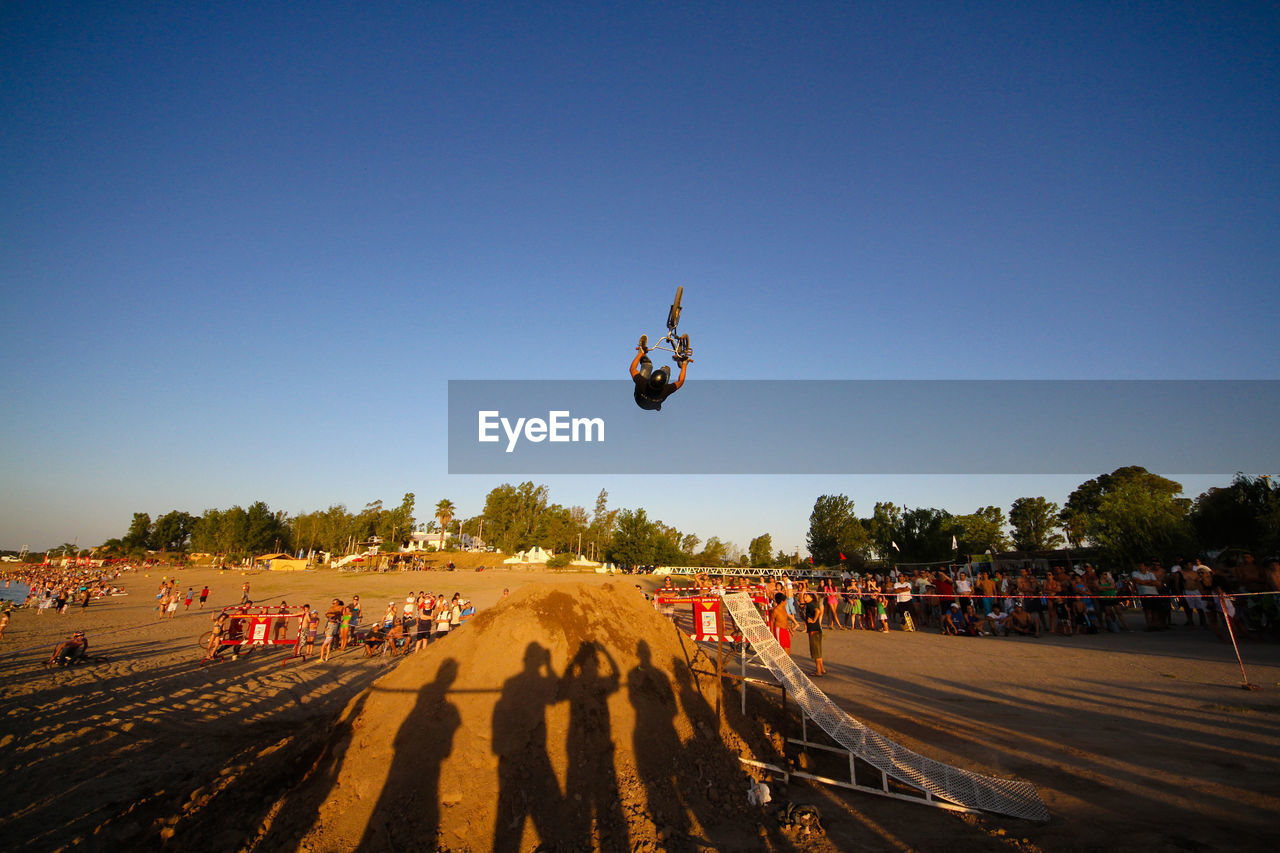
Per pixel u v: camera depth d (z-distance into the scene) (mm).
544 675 7000
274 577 58250
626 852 5414
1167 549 23734
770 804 6469
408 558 78125
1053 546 65875
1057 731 8164
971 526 54438
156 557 113250
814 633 12852
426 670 7184
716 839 5684
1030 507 68000
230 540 93688
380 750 6262
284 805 5965
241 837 5648
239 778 6727
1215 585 14797
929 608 21844
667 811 6016
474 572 62438
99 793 7488
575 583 8875
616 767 6379
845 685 11523
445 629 19422
